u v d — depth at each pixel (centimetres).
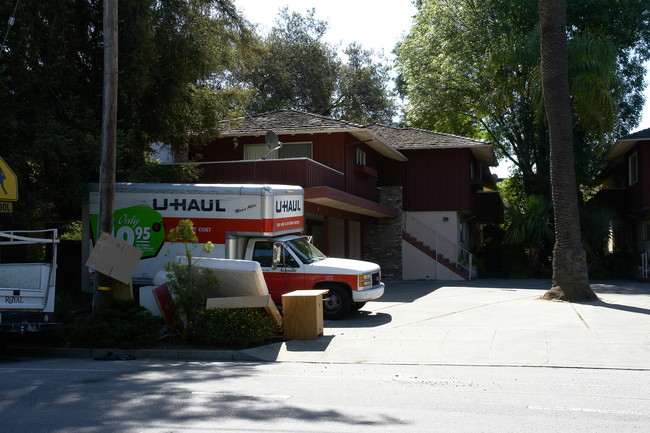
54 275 1170
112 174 1310
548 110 1797
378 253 2920
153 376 934
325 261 1541
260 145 2403
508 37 2900
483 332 1258
